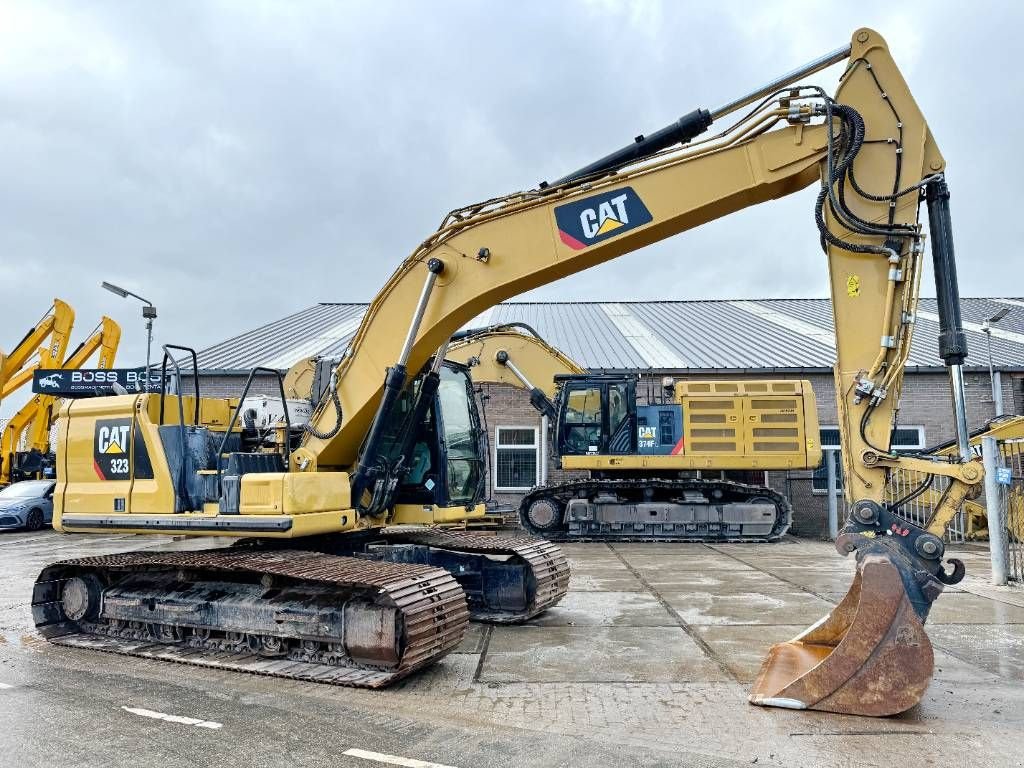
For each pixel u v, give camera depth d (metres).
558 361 16.69
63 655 6.37
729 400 15.54
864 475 5.21
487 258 6.51
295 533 6.03
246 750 4.13
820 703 4.70
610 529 15.41
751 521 15.04
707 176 5.90
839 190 5.36
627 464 15.54
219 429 7.69
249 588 6.31
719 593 8.99
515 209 6.46
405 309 6.84
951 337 5.06
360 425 7.00
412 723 4.57
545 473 20.22
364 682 5.24
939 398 19.91
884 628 4.62
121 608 6.73
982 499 15.45
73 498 7.07
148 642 6.59
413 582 5.58
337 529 6.52
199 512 6.52
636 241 6.20
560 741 4.23
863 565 4.75
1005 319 24.83
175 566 6.46
